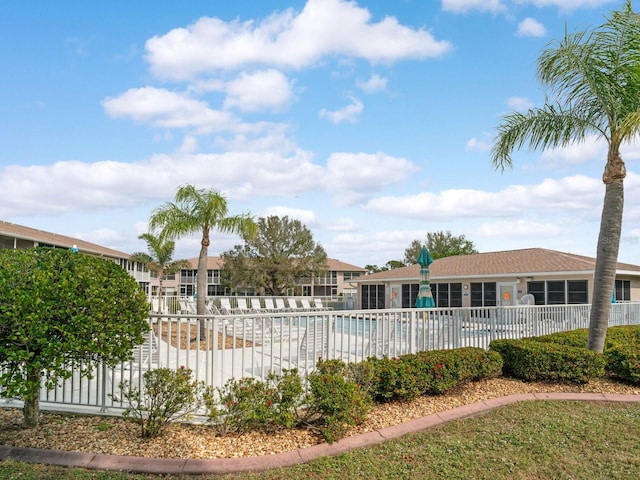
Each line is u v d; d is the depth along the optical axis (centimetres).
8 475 376
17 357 391
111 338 441
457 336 894
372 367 593
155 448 435
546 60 841
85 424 496
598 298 805
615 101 801
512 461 432
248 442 458
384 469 409
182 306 2292
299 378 523
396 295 2816
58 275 425
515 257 2406
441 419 547
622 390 707
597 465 426
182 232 1425
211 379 536
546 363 727
